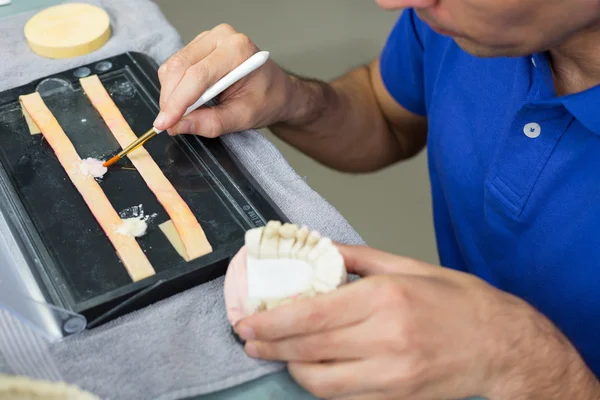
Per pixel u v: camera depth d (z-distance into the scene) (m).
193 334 0.59
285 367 0.58
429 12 0.56
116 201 0.69
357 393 0.54
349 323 0.53
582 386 0.62
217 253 0.63
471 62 0.85
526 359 0.58
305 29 2.04
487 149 0.83
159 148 0.75
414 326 0.53
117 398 0.54
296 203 0.71
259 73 0.82
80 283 0.61
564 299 0.77
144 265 0.62
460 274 0.60
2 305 0.59
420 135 1.16
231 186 0.70
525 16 0.53
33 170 0.72
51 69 0.87
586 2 0.53
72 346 0.58
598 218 0.71
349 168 1.10
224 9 2.09
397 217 1.68
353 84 1.08
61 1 0.99
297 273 0.58
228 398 0.56
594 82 0.69
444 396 0.55
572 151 0.71
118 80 0.84
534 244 0.77
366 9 2.12
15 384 0.53
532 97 0.73
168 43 0.92
